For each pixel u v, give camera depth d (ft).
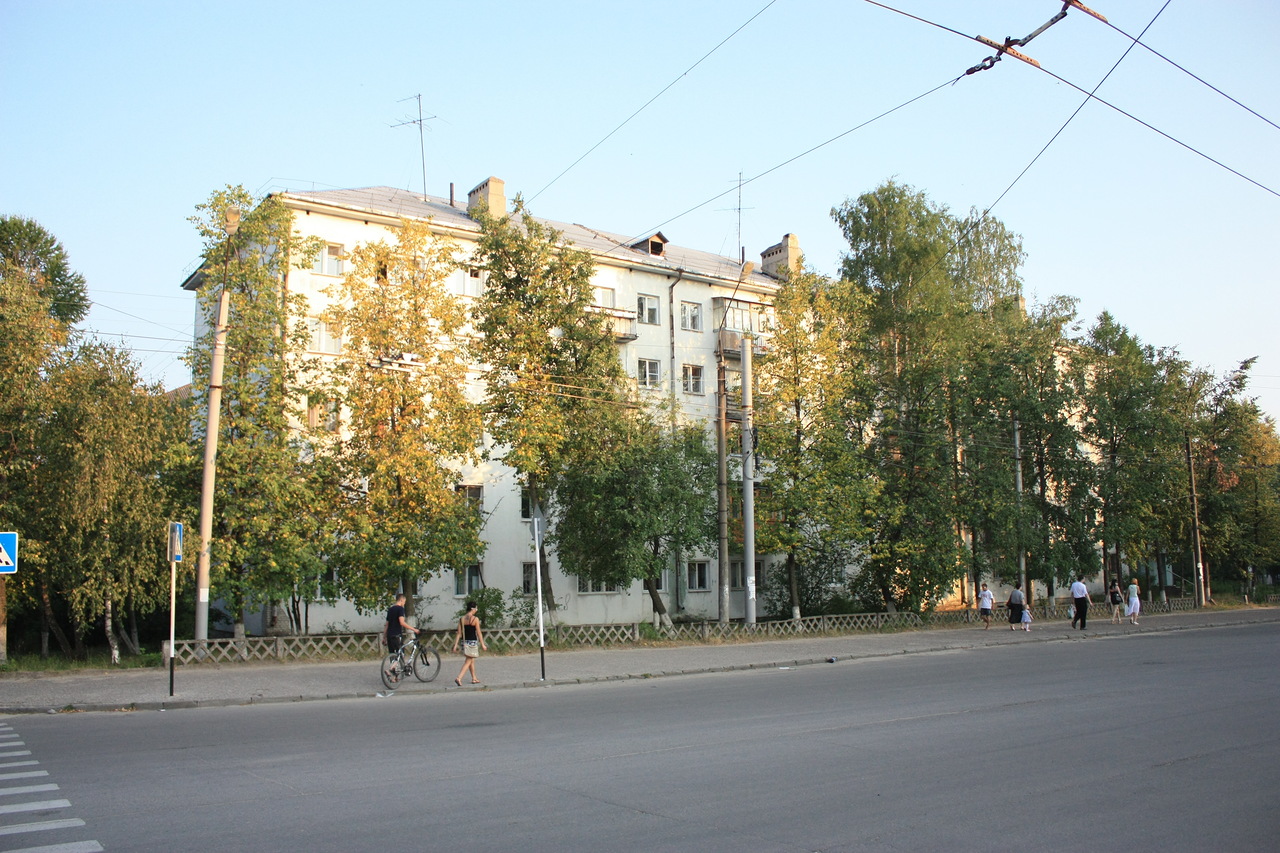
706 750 34.09
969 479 118.42
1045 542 128.26
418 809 25.03
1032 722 40.75
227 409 77.00
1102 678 58.90
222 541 73.05
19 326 68.33
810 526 111.14
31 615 93.76
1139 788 27.78
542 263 91.15
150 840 21.86
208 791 27.25
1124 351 148.56
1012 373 128.57
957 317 126.21
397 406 81.61
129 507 69.26
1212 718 41.73
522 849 21.24
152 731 40.06
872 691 53.42
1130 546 153.89
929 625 115.65
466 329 109.81
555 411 88.58
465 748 34.86
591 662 73.77
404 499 81.00
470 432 83.46
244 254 79.66
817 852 21.12
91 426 67.26
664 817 24.21
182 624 100.42
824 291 110.63
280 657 71.72
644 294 130.11
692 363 133.39
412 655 59.47
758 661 74.79
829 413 106.52
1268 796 26.84
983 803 25.85
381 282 83.66
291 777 29.32
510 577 113.50
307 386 81.97
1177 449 157.07
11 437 68.69
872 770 30.32
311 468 78.43
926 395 113.29
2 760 32.68
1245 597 174.50
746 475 98.17
